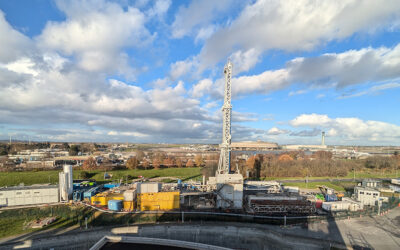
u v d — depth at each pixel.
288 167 119.69
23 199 62.06
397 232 47.59
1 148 181.25
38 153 164.62
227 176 61.41
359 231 48.00
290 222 52.75
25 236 46.31
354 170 122.75
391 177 113.69
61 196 64.56
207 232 48.78
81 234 45.47
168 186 73.81
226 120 69.88
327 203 60.84
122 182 94.69
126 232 47.16
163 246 29.61
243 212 58.09
